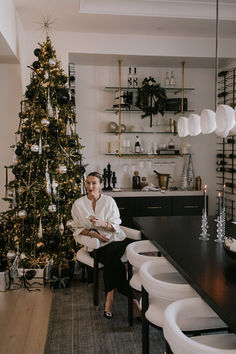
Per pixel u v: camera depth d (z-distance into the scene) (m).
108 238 3.39
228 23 4.70
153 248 2.87
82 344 2.70
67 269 3.85
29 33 4.89
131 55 5.18
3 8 3.50
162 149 5.83
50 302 3.48
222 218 2.77
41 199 3.92
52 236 3.92
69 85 5.06
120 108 5.57
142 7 4.41
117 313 3.23
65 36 5.01
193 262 2.15
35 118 3.95
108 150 5.76
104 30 4.96
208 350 1.29
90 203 3.48
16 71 4.70
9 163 4.89
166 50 5.23
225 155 5.62
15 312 3.25
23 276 3.84
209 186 6.12
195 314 1.73
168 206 5.55
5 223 3.94
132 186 5.91
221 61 5.53
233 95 5.47
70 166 4.09
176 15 4.48
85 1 4.29
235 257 2.10
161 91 5.55
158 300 2.14
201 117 2.91
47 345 2.68
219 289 1.71
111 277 3.07
